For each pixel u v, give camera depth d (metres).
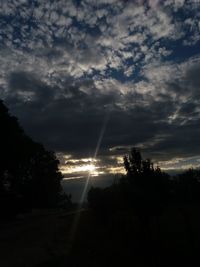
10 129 45.81
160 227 18.80
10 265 17.64
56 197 74.06
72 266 16.80
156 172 17.27
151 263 16.55
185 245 17.64
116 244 20.56
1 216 48.47
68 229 32.50
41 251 21.36
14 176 50.91
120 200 20.73
